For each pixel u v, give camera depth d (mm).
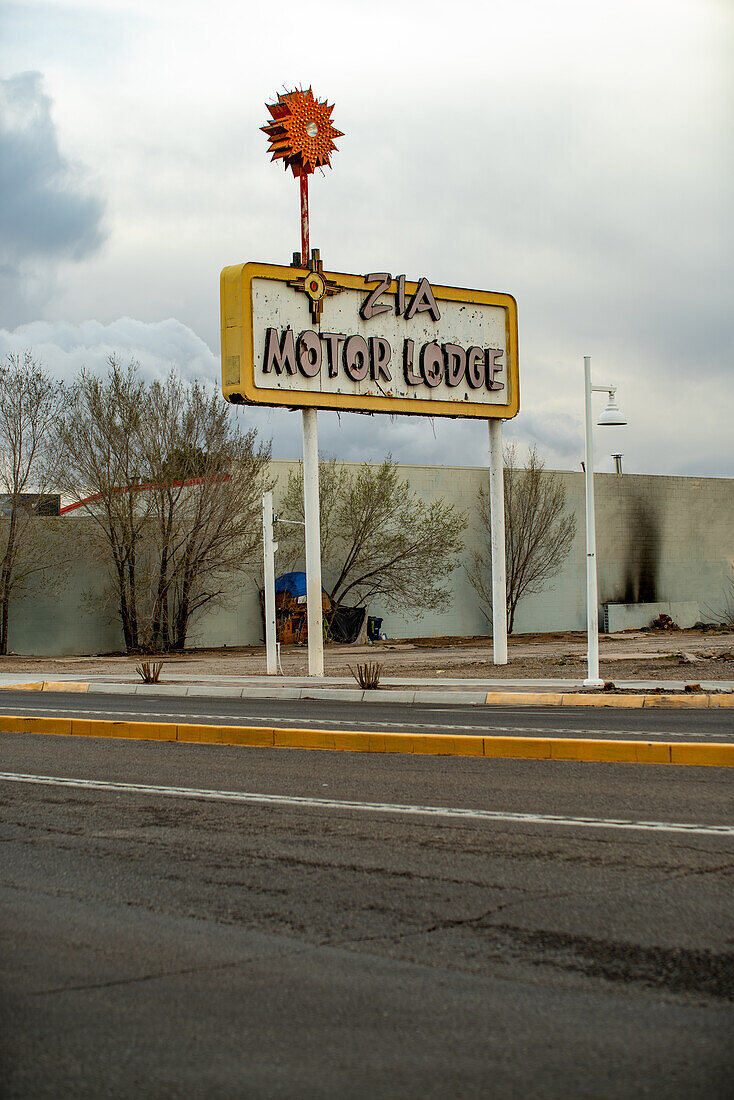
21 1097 3754
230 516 39562
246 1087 3801
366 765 10750
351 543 44938
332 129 24141
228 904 6078
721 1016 4340
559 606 50594
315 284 23797
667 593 53750
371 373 24547
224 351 23422
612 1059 3963
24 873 6828
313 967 5031
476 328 26031
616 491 52312
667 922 5551
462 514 47750
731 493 56250
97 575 41531
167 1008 4559
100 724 13773
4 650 39188
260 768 10672
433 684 21812
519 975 4859
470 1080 3816
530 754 11125
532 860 6824
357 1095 3721
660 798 8703
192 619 42000
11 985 4863
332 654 36250
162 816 8430
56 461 39344
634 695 18047
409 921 5676
